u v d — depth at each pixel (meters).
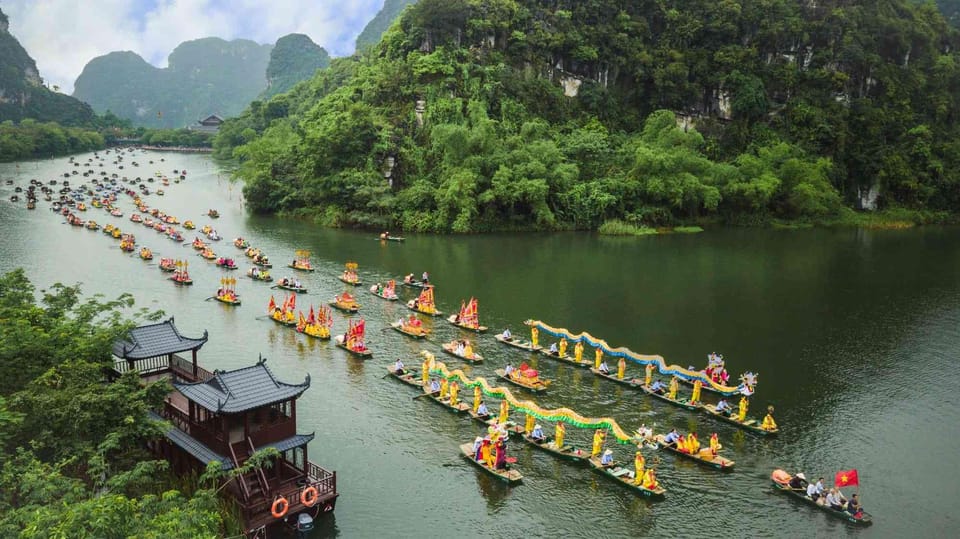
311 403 58.66
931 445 54.97
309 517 40.25
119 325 45.28
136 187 199.62
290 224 151.38
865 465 51.62
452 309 88.12
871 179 189.75
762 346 77.75
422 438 53.25
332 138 153.12
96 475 33.28
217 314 83.06
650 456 51.34
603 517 44.03
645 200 161.88
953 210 189.25
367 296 93.12
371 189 145.62
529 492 46.53
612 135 184.88
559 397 61.53
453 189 141.50
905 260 127.31
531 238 142.00
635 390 63.69
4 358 38.84
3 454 31.42
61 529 25.34
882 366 72.12
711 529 43.03
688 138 169.12
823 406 61.97
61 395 36.03
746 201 170.38
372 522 42.84
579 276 108.62
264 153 183.50
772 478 48.53
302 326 77.00
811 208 171.88
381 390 61.56
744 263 121.81
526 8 191.62
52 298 48.78
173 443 41.72
